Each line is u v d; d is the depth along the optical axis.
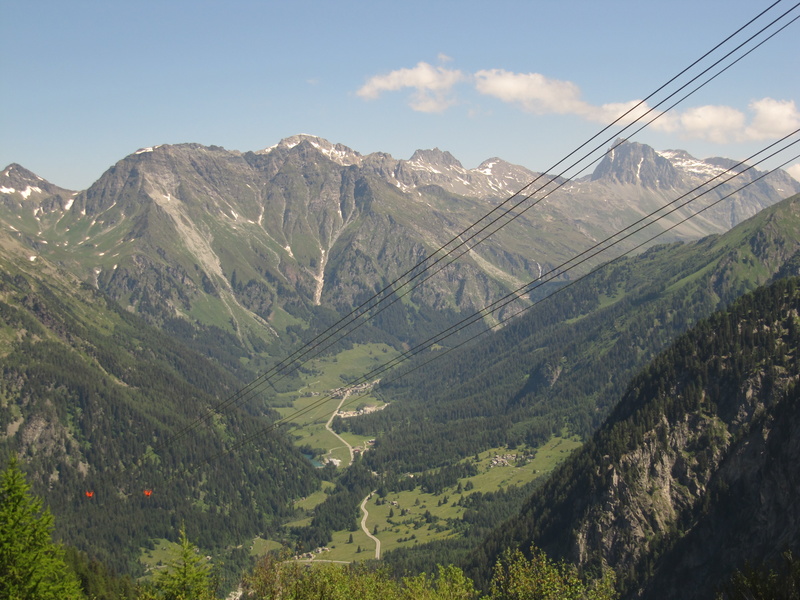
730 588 72.50
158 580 110.44
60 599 97.75
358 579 116.94
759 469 170.62
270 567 112.69
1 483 98.50
